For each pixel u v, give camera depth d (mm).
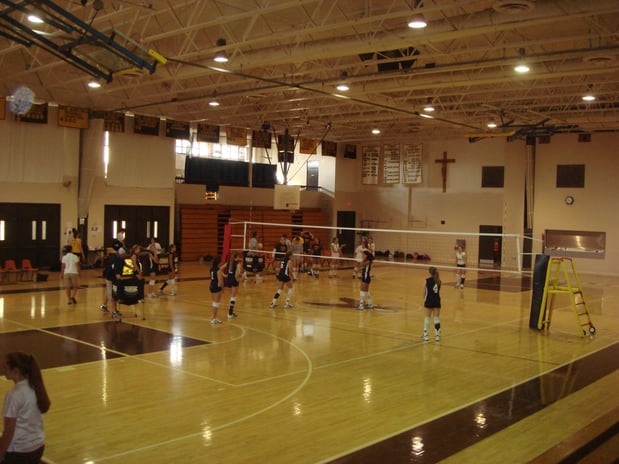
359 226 38219
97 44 9445
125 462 6336
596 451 6918
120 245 15453
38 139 23891
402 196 36531
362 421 7824
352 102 24469
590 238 30266
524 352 12258
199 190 31125
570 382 10016
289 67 20516
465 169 34062
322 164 37219
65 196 24828
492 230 33125
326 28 13617
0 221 23172
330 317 15688
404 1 12906
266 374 10062
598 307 18812
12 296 17609
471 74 18781
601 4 11742
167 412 8008
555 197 31047
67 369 10055
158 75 19766
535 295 14914
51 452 6574
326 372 10297
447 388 9516
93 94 22547
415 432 7457
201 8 14133
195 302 17469
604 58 15398
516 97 22203
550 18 12297
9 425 4578
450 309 17766
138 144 27281
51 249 24594
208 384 9383
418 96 22641
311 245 29000
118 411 8008
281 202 30828
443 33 13523
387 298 19359
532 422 7938
